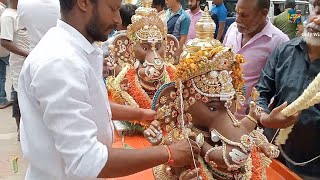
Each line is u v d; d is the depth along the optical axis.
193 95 1.22
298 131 1.70
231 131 1.18
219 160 1.16
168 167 1.30
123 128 2.00
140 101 2.01
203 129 1.24
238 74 1.24
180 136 1.23
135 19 2.05
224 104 1.21
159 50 2.09
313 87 1.20
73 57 0.99
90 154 0.95
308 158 1.73
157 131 1.28
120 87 2.03
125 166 1.01
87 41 1.06
